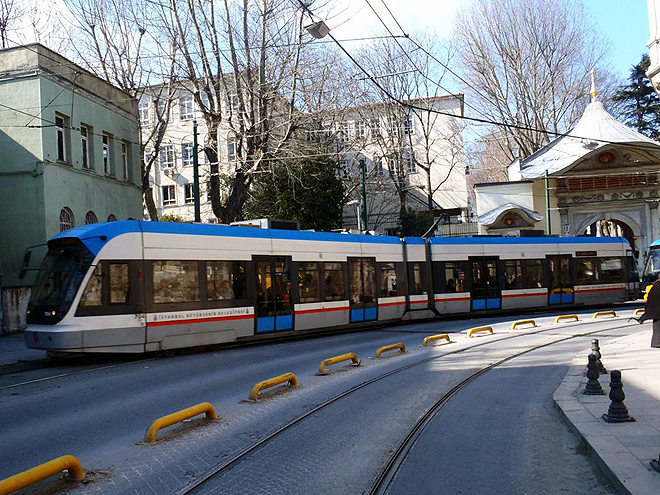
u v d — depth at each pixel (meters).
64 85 25.39
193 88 32.66
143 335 14.95
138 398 10.43
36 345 14.23
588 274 28.28
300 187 36.78
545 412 8.84
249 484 5.96
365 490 5.75
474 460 6.66
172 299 15.69
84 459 6.89
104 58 30.84
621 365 11.98
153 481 6.05
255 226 19.33
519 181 43.00
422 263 24.14
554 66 46.53
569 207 42.12
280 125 29.20
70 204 25.45
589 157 40.94
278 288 18.55
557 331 19.80
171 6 28.41
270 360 14.98
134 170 31.06
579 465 6.32
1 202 23.97
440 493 5.66
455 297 24.78
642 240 40.72
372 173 47.16
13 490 5.17
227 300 16.98
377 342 18.53
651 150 39.84
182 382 11.95
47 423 8.74
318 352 16.41
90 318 14.17
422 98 44.88
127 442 7.59
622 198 41.06
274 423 8.51
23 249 23.78
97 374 13.15
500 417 8.68
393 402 9.88
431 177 53.28
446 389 10.93
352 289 21.05
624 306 30.23
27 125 23.69
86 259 14.41
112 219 28.88
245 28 28.56
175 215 49.31
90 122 27.30
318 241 20.16
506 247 26.41
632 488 5.11
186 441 7.57
